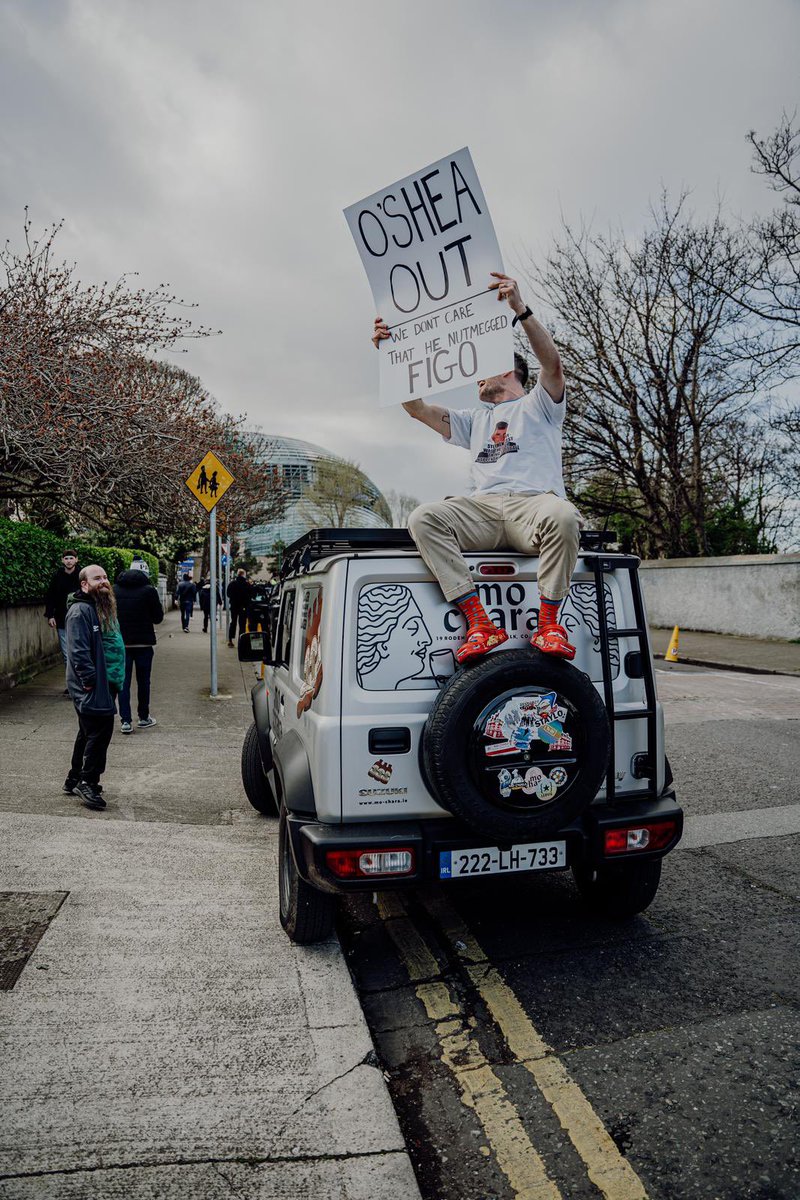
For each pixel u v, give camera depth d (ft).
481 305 11.65
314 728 10.45
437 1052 9.35
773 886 14.40
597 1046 9.39
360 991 10.78
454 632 10.69
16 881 13.35
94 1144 7.38
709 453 79.10
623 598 11.61
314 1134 7.63
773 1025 9.82
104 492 39.86
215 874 14.15
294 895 11.19
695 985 10.82
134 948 11.20
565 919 13.03
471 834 10.18
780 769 23.11
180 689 38.01
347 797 10.19
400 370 12.64
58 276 38.22
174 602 136.67
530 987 10.79
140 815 17.57
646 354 76.54
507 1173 7.41
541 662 9.71
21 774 20.33
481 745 9.51
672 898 13.88
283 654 15.58
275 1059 8.77
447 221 11.76
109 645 18.08
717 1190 7.14
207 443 45.65
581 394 78.02
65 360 36.55
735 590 65.57
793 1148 7.66
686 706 33.96
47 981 10.21
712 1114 8.16
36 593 38.29
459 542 10.89
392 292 12.59
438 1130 8.00
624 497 83.66
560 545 10.11
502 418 11.87
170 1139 7.48
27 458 36.60
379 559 10.57
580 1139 7.82
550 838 10.35
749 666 47.16
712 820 18.28
